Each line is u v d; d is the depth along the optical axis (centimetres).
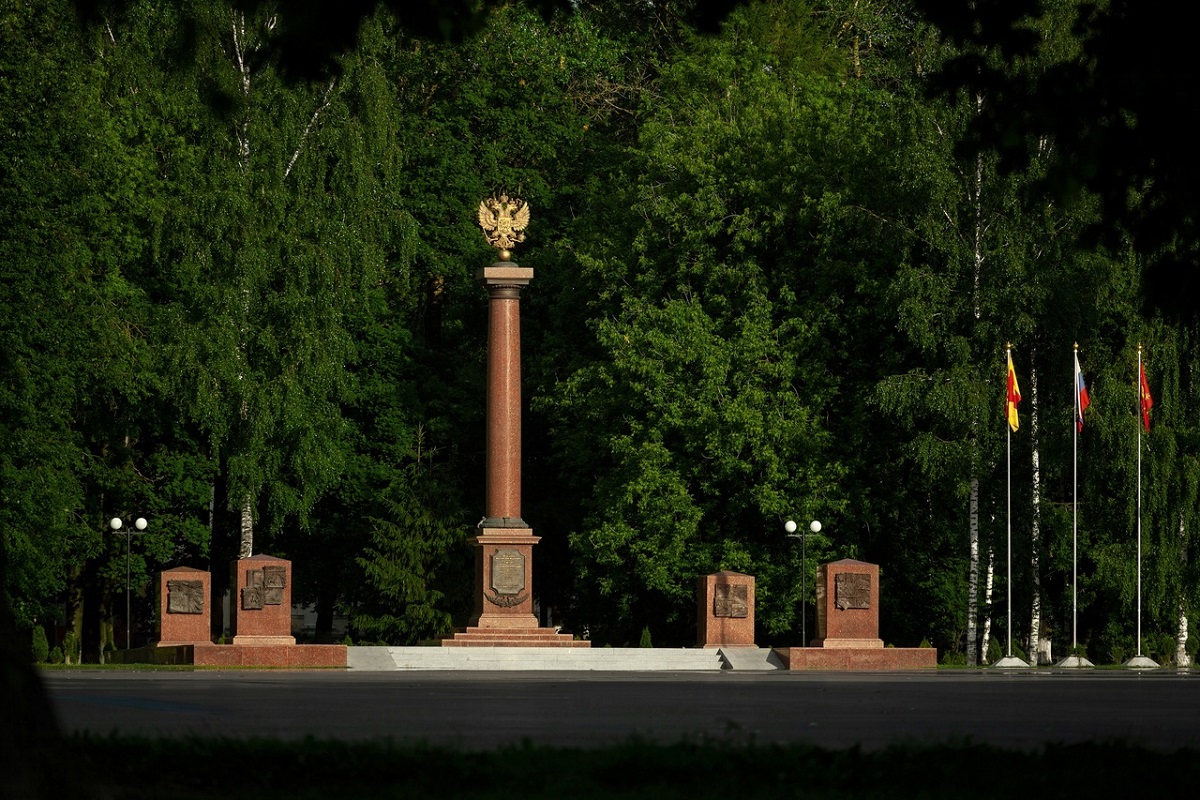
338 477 6219
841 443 6209
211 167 5931
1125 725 2614
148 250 6184
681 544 6091
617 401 6259
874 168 6231
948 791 1507
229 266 5934
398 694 3450
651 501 6088
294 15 1577
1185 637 6191
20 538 5259
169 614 5397
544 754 1702
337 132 6081
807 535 6053
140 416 6259
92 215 5588
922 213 5950
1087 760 1747
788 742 2120
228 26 5734
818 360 6209
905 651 5416
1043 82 1809
